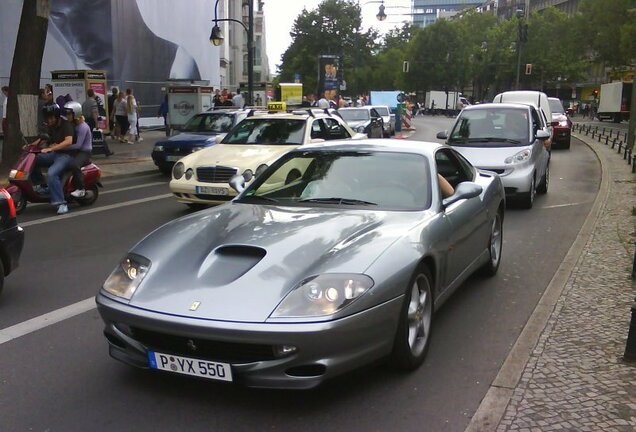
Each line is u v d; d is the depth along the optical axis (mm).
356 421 3510
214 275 3652
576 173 15688
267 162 9773
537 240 8211
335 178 5055
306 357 3346
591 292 5645
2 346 4629
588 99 85500
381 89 89812
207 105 23672
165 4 30953
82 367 4242
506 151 10500
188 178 9828
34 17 13633
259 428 3438
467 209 5266
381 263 3713
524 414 3459
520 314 5332
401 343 3885
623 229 8172
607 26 54438
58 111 10086
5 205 5605
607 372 3959
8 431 3402
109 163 16859
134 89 29016
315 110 12266
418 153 5195
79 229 8930
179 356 3529
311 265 3623
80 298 5797
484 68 82000
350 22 76438
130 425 3479
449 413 3600
